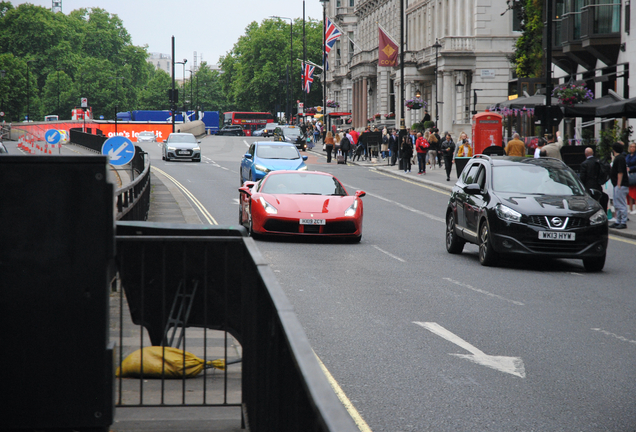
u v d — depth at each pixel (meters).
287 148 27.80
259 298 4.11
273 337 3.49
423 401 5.72
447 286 11.05
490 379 6.36
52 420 3.79
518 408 5.59
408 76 63.81
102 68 135.50
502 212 12.86
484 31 55.75
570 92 27.47
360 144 49.22
